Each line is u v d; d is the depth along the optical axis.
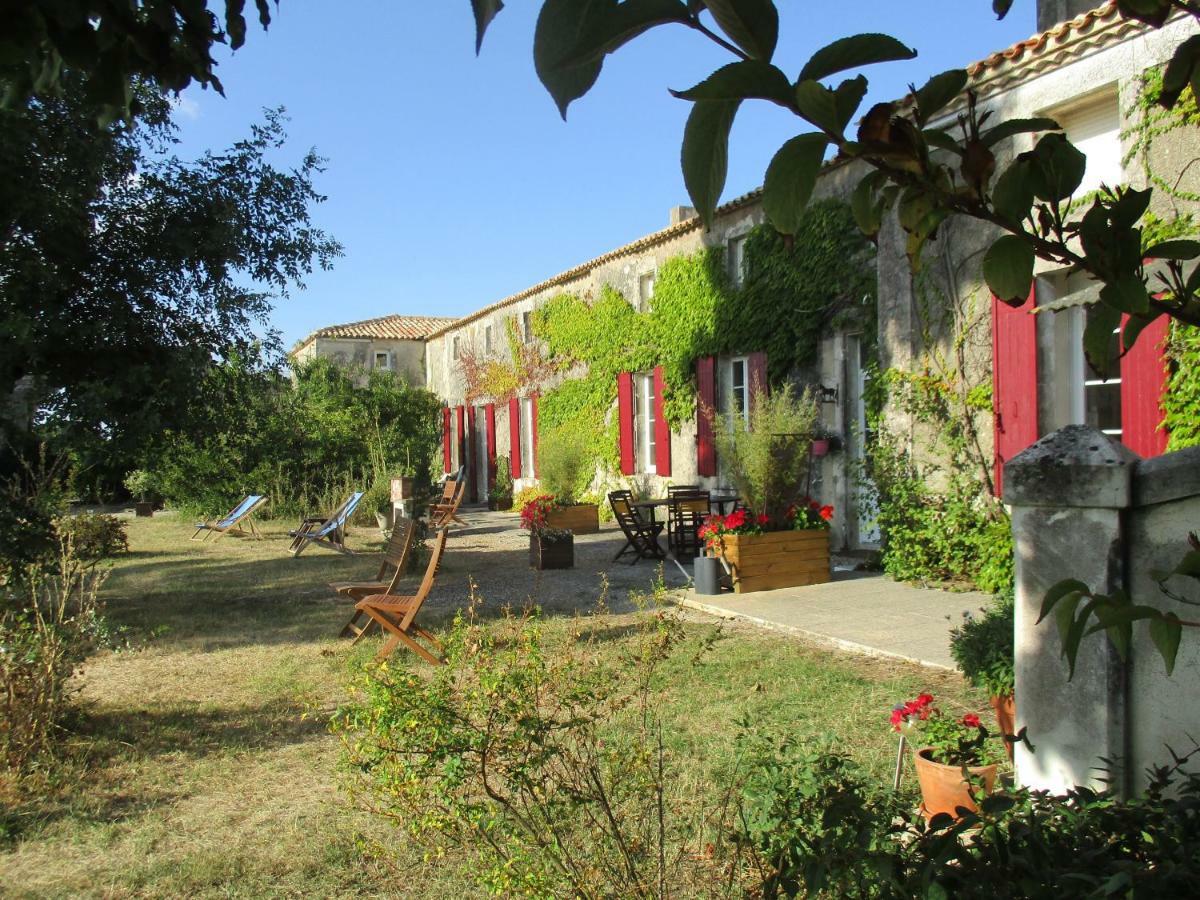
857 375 11.05
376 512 18.86
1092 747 3.02
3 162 6.91
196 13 1.87
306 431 21.47
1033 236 0.87
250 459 20.17
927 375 9.24
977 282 8.69
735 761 3.90
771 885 2.16
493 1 0.97
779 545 9.12
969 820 1.76
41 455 7.02
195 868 3.39
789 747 3.74
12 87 1.92
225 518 17.47
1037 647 3.19
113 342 8.75
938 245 9.09
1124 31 7.25
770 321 12.14
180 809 4.00
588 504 16.06
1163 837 1.76
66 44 1.64
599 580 10.21
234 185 9.34
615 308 16.88
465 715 2.63
